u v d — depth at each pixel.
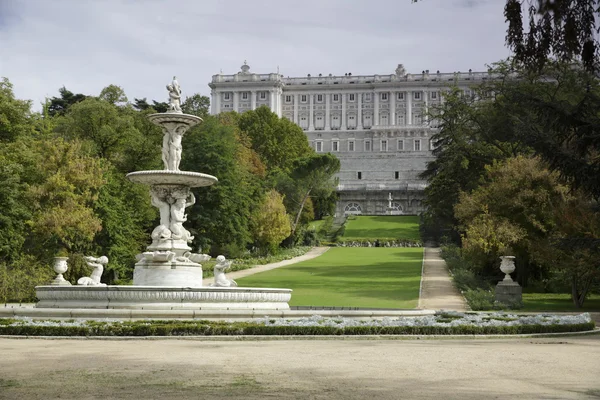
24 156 42.88
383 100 175.00
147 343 16.98
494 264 46.38
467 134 58.09
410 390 10.59
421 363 13.62
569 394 10.48
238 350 15.52
